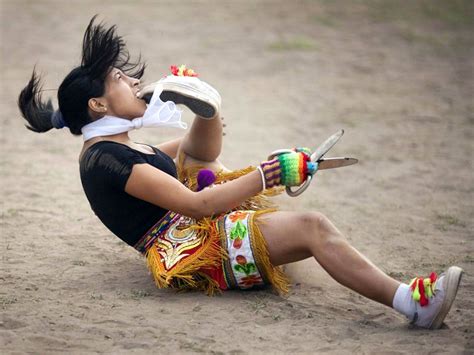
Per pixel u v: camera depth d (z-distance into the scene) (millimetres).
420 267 13156
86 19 45062
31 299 11391
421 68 35219
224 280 11398
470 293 11797
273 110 28281
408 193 18609
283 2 50875
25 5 49219
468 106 28844
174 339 9961
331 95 30641
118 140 11414
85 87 11086
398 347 9648
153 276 11969
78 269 12828
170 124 11406
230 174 12070
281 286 11492
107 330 10227
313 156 10867
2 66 34469
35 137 24297
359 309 11141
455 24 44562
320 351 9594
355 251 10484
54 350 9672
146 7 48875
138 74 11898
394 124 26312
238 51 38156
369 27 43750
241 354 9539
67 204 17125
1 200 17312
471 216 16641
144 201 11367
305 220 10711
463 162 21641
